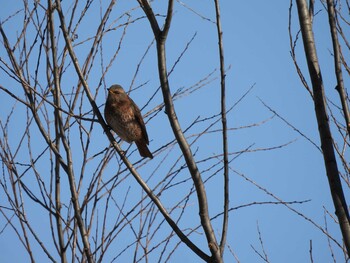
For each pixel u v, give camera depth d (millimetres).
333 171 7797
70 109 10086
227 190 8039
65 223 9328
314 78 8312
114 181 9562
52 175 9727
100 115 9867
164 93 8203
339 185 7730
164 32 8219
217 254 7828
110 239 9180
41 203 9453
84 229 8773
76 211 8859
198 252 7980
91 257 8602
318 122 8102
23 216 9508
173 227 8258
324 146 7945
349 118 7680
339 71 7922
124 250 9422
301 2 8789
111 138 9711
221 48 8188
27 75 9969
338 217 7617
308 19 8703
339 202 7652
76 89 10188
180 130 8148
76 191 8992
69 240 9141
